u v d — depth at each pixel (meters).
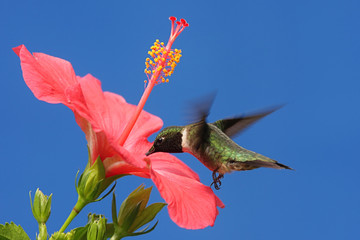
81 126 1.40
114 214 1.40
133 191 1.40
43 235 1.39
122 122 1.45
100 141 1.39
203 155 1.45
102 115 1.44
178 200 1.39
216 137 1.45
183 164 1.43
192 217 1.39
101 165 1.39
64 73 1.42
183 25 1.42
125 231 1.40
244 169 1.44
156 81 1.42
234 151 1.44
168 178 1.41
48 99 1.39
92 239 1.39
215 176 1.45
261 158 1.44
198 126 1.45
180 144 1.44
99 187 1.39
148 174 1.40
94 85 1.45
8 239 1.38
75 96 1.40
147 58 1.42
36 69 1.40
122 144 1.41
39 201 1.39
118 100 1.46
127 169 1.40
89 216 1.40
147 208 1.40
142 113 1.46
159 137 1.44
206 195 1.40
